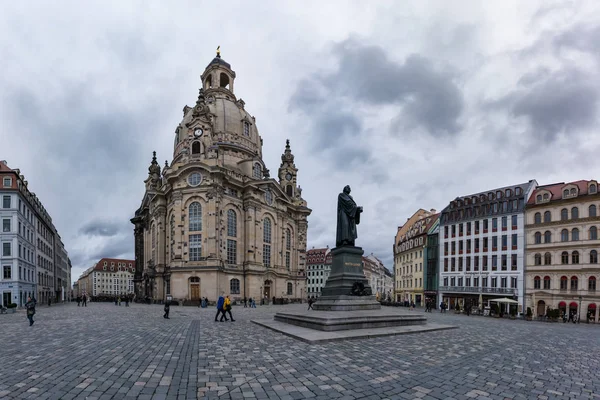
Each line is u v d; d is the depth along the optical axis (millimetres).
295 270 90625
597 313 50969
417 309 63250
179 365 11500
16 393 8594
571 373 11055
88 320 28641
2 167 60062
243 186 73812
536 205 59656
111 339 17234
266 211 78125
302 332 18047
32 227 69750
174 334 19078
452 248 72438
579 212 54688
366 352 13555
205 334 19000
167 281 72125
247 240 72250
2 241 57719
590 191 54219
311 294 151750
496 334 20734
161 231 75250
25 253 63906
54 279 101312
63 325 24406
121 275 187625
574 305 53531
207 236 65062
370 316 20266
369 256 179500
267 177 81125
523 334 21531
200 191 66688
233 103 90812
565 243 55469
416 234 85375
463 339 17734
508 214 63406
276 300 73312
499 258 63938
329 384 9406
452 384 9516
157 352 13711
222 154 80312
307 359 12297
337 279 25500
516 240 61781
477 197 69688
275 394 8617
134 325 24188
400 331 18547
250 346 14930
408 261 90250
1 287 56906
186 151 74938
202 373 10492
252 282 70500
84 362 11922
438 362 12023
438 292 74375
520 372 10992
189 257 65625
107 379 9844
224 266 66625
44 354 13328
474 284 67500
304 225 93875
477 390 9055
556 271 56125
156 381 9680
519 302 59812
